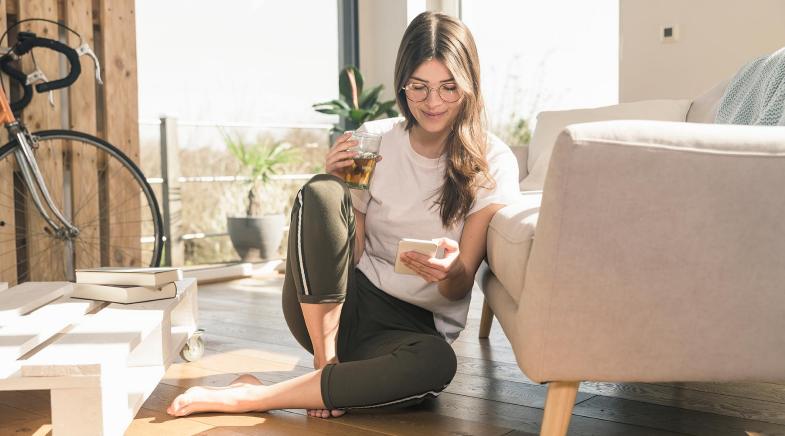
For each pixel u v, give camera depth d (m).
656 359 1.16
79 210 3.24
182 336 2.00
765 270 1.13
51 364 1.21
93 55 2.85
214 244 4.86
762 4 3.42
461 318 1.73
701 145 1.12
